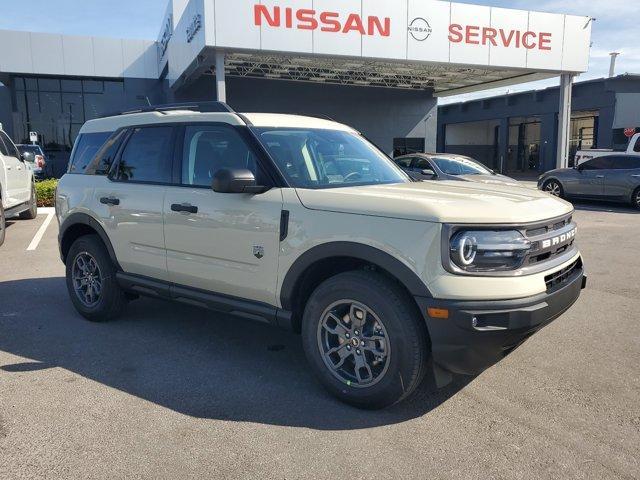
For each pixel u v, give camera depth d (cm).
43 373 414
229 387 389
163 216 448
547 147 3331
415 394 378
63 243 564
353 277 346
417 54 1978
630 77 2775
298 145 425
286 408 358
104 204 505
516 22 2100
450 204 328
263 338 491
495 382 396
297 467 291
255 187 383
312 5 1802
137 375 410
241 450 308
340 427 333
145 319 546
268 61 2259
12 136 2805
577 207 1547
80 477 282
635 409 355
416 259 318
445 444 313
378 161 475
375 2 1886
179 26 2147
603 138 2939
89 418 344
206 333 504
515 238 322
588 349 460
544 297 327
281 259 374
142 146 489
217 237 410
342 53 1869
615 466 292
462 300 309
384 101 3125
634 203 1465
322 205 358
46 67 2702
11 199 1069
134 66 2856
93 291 536
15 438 320
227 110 439
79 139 573
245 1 1717
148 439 319
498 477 282
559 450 307
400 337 329
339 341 362
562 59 2198
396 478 281
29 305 597
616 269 755
